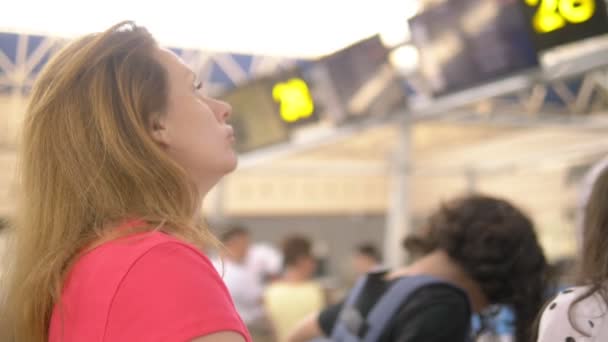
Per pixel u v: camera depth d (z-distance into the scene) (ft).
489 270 4.87
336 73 14.75
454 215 5.15
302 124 16.01
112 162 2.44
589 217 3.57
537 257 4.93
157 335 2.04
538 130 24.45
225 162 2.71
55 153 2.52
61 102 2.56
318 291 14.57
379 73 14.07
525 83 12.19
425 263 5.19
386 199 32.30
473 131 25.11
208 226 2.75
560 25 9.86
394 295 4.87
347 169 21.86
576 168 21.75
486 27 10.91
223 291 2.25
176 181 2.48
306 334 5.98
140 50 2.64
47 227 2.50
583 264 3.49
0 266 2.67
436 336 4.57
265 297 14.93
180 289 2.12
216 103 2.89
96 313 2.18
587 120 17.66
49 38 18.65
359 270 19.93
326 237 31.50
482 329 5.28
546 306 3.39
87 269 2.32
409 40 12.34
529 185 24.43
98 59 2.58
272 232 30.42
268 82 16.26
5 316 2.58
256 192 29.25
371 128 15.78
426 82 12.40
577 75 11.56
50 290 2.41
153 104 2.56
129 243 2.28
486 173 24.00
